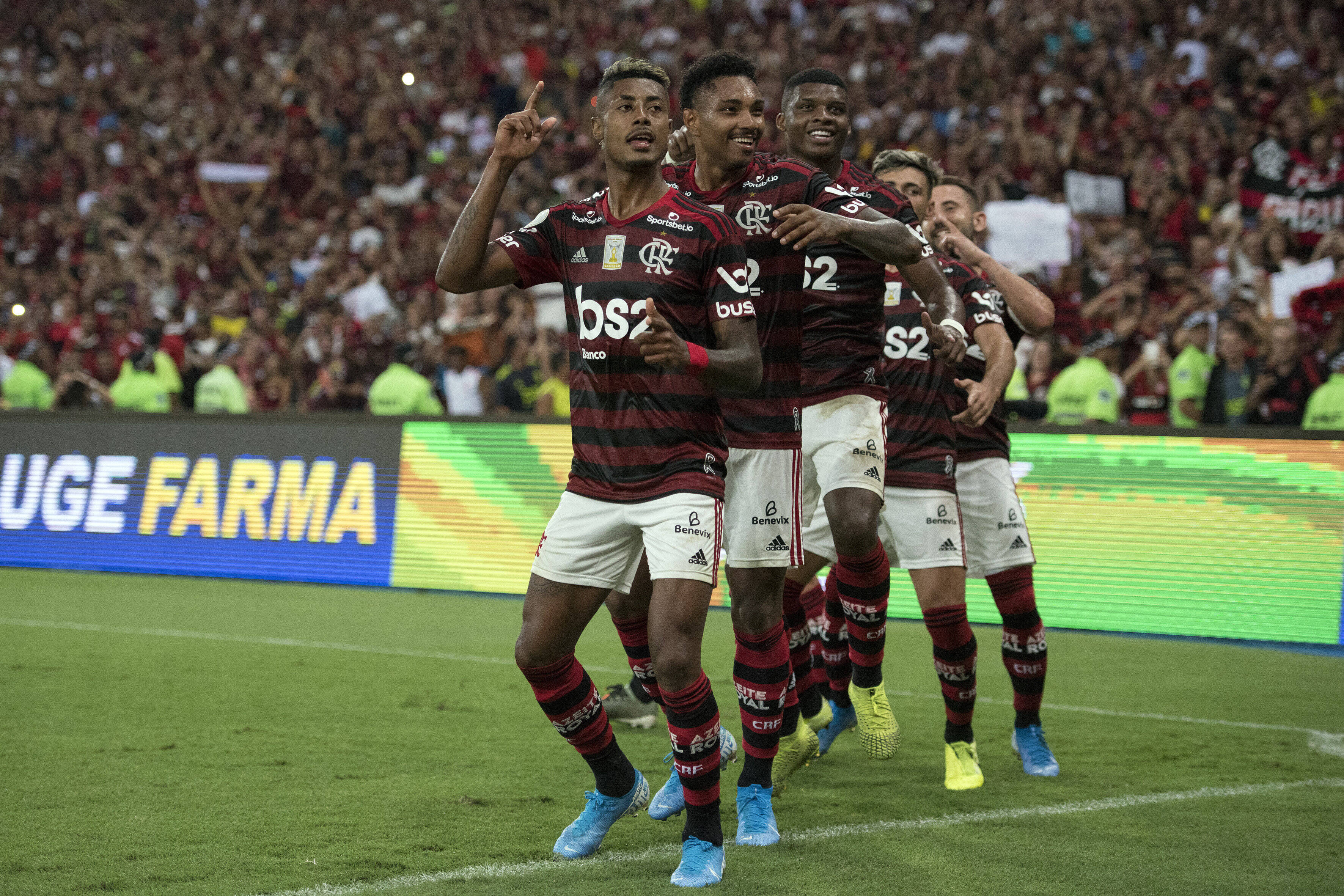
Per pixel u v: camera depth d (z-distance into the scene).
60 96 74.94
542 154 58.16
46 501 38.91
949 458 15.18
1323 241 36.09
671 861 11.53
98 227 61.41
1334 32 51.28
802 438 13.09
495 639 26.11
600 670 23.02
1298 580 26.14
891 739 14.73
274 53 74.94
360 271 50.62
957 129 50.91
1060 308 39.88
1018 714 15.67
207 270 59.00
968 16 59.16
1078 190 43.47
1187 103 49.75
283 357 43.88
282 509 36.06
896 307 15.62
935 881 10.92
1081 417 31.39
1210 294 35.09
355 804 13.31
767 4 64.31
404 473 34.69
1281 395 30.23
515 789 14.07
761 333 12.66
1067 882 10.92
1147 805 13.78
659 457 10.93
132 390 41.59
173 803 13.19
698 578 10.81
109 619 28.28
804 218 11.69
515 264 11.46
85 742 16.06
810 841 12.22
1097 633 28.03
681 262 10.89
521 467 33.25
